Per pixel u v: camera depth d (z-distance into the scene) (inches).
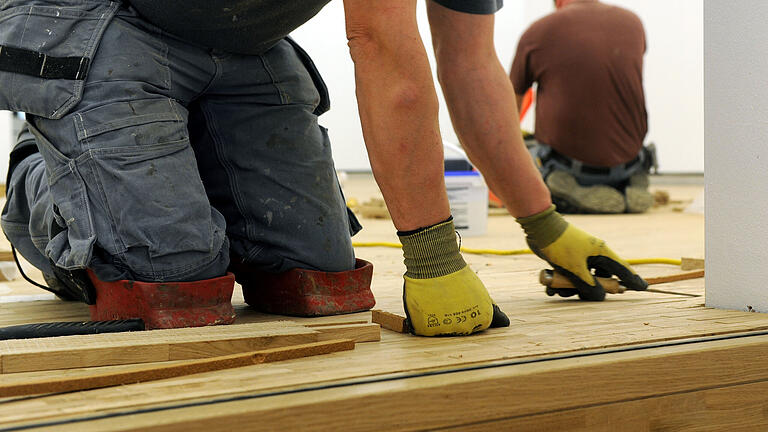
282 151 52.1
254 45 49.8
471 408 33.2
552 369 35.2
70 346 35.7
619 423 37.1
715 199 51.5
